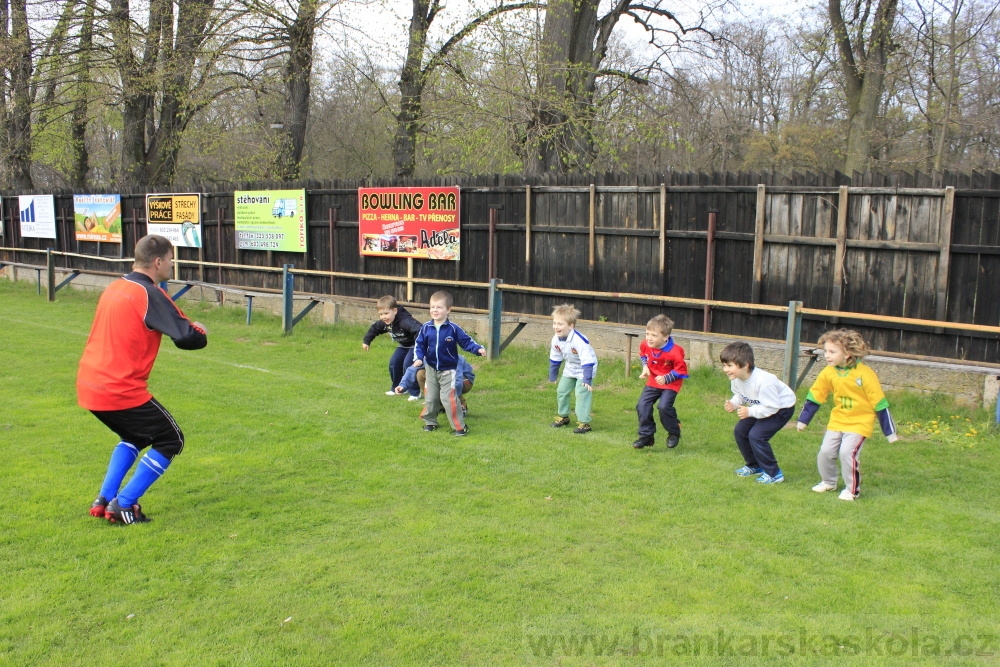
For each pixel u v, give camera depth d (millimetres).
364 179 12055
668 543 4383
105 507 4625
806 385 7738
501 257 10461
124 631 3426
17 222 19797
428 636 3402
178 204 15195
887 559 4199
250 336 11438
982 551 4301
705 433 6582
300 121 20406
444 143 16031
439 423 6895
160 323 4512
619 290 9305
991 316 6945
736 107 27750
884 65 16594
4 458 5707
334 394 7934
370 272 12141
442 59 15758
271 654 3262
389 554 4211
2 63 19547
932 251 7141
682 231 8672
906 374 7305
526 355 9469
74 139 23422
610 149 14734
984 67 19562
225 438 6348
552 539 4426
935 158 19203
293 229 13102
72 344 10641
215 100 22297
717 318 8531
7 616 3537
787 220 7949
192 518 4691
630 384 8336
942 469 5676
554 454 6027
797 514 4828
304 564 4086
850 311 7652
